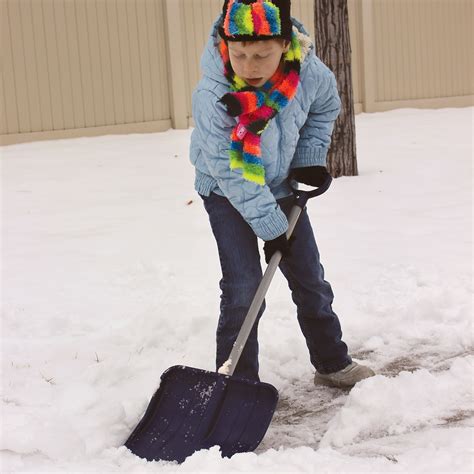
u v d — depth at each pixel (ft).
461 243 21.02
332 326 13.05
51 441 10.71
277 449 11.35
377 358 14.42
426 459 10.11
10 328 16.20
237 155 10.96
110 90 48.57
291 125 11.67
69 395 12.00
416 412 11.94
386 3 57.98
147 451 11.01
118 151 42.86
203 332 15.40
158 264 19.90
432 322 15.76
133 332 15.55
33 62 45.78
